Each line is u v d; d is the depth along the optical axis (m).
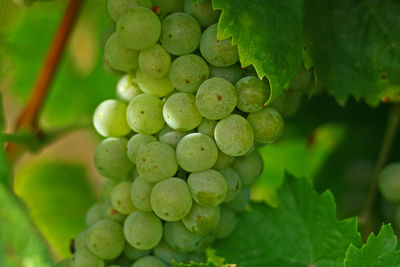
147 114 0.51
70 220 0.71
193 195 0.50
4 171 0.50
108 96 0.71
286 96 0.55
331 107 0.63
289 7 0.51
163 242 0.53
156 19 0.51
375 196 0.61
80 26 0.71
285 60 0.50
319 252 0.54
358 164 0.65
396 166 0.60
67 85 0.73
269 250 0.55
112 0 0.52
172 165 0.51
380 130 0.64
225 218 0.54
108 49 0.52
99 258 0.52
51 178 0.72
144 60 0.51
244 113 0.52
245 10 0.50
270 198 0.66
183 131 0.51
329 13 0.55
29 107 0.61
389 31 0.55
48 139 0.62
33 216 0.70
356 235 0.54
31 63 0.71
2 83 0.71
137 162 0.51
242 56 0.50
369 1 0.55
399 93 0.55
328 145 0.66
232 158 0.52
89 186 0.73
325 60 0.55
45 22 0.70
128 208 0.52
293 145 0.65
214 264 0.52
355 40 0.55
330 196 0.54
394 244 0.52
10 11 0.68
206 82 0.50
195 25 0.51
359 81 0.55
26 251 0.47
